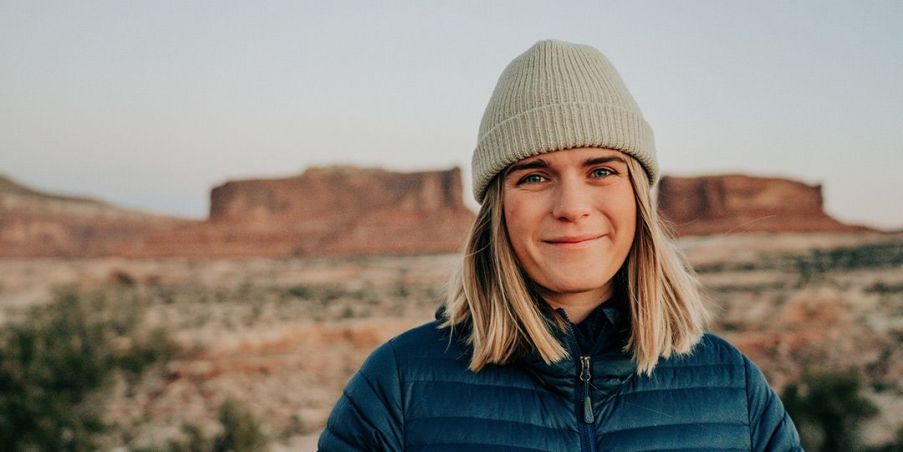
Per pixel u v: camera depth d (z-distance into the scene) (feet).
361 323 159.53
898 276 182.80
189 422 87.25
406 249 430.61
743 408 6.09
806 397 57.52
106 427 75.31
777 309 142.31
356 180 492.13
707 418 5.93
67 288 109.09
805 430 55.16
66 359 76.23
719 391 6.09
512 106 6.11
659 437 5.76
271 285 274.16
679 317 6.23
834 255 248.52
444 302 6.79
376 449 5.86
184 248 444.96
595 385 5.86
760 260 237.25
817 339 123.85
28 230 500.33
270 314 180.55
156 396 101.96
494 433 5.67
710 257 244.01
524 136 5.95
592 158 5.89
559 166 5.91
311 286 266.77
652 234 6.15
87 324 99.35
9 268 302.04
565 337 6.03
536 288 6.27
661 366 6.17
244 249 442.91
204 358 128.36
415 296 224.94
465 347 6.18
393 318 171.12
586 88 5.99
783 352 120.88
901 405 66.54
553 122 5.87
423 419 5.83
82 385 76.48
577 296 6.24
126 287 246.68
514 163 6.07
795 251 262.67
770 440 6.09
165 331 121.19
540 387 5.92
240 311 186.39
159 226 563.07
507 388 5.91
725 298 159.43
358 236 443.32
